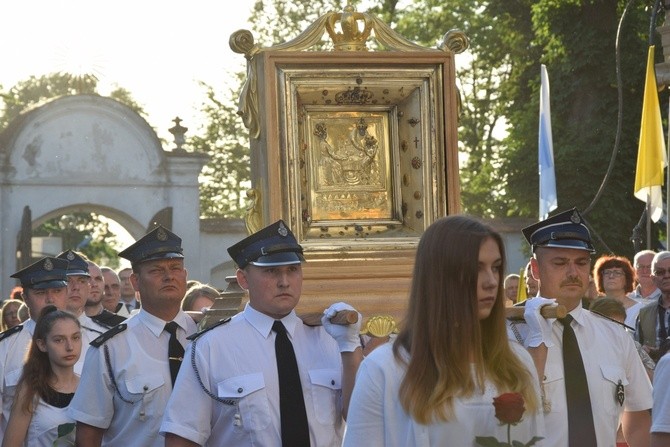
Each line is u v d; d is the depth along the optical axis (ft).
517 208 104.32
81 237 208.03
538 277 20.26
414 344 14.52
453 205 24.95
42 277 29.50
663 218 68.85
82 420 22.15
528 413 14.62
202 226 106.63
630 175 98.27
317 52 24.25
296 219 24.14
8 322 38.75
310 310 23.15
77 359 26.48
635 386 20.02
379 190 25.25
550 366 19.13
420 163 24.88
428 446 14.34
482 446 14.20
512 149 104.94
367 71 24.57
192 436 19.06
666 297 32.27
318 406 19.39
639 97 99.55
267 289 19.39
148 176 105.50
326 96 24.68
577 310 19.86
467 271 14.40
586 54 98.73
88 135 104.58
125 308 45.37
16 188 103.14
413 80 24.84
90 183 104.58
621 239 97.25
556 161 96.78
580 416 19.03
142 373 21.98
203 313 23.95
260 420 19.04
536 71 109.70
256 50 24.48
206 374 19.20
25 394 26.25
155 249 22.30
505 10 110.32
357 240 24.43
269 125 24.08
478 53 129.29
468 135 137.08
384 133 25.32
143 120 104.94
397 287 23.63
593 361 19.43
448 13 130.31
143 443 21.91
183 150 105.91
